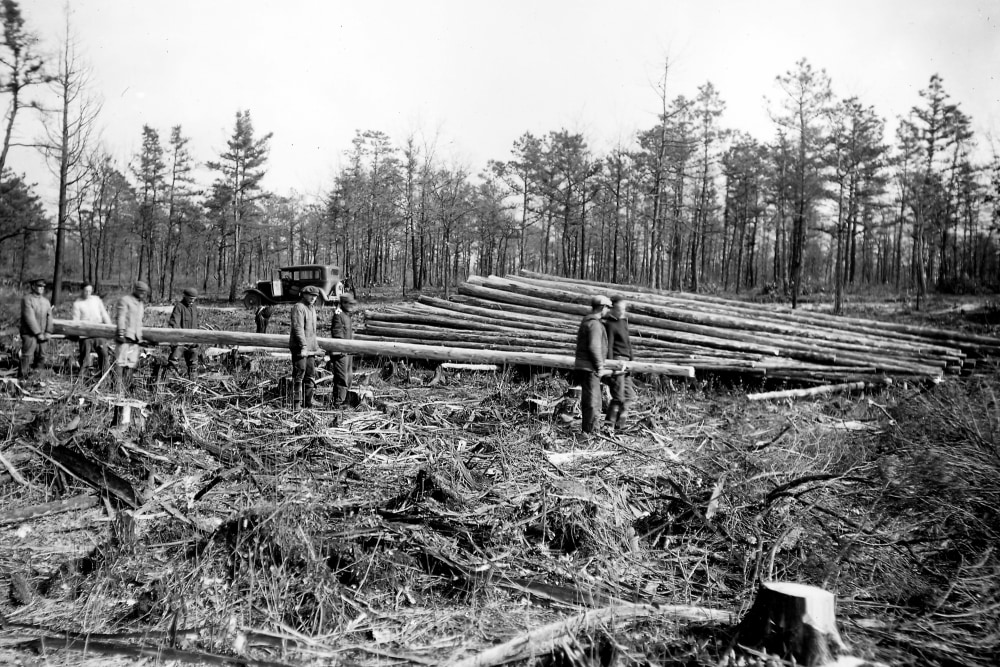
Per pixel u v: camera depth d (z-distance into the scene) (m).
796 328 13.06
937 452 4.90
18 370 9.96
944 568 3.87
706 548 4.14
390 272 59.62
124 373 9.02
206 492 4.79
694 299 14.83
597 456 5.88
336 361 8.91
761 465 5.48
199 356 12.01
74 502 4.68
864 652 2.94
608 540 4.10
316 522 3.95
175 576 3.46
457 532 4.05
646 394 9.99
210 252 53.09
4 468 5.21
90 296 10.67
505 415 7.86
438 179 36.34
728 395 10.24
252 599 3.32
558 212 36.97
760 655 2.82
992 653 3.01
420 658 2.94
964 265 44.78
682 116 31.20
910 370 11.20
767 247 55.44
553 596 3.53
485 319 13.21
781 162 33.78
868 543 4.03
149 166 43.41
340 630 3.17
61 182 26.27
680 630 3.19
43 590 3.53
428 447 6.05
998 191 36.44
